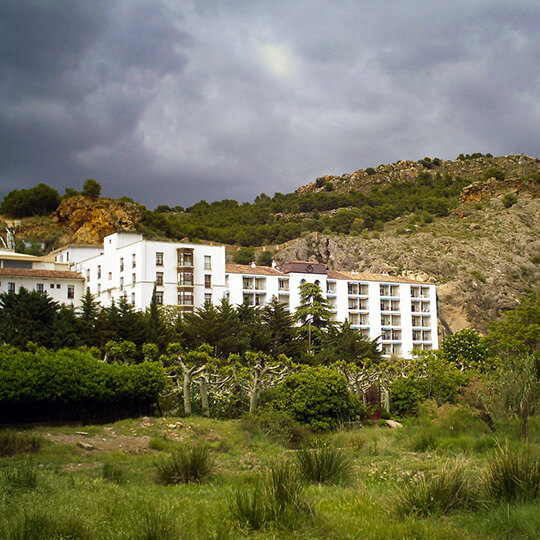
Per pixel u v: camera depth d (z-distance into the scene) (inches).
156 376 1566.2
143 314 2765.7
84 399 1433.3
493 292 5113.2
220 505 568.4
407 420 1721.2
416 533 521.7
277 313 3061.0
